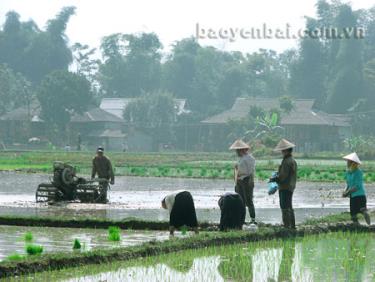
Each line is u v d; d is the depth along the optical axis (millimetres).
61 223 35438
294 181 33500
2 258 25844
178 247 27859
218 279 22938
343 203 50938
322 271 24266
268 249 28703
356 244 30266
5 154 144125
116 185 68438
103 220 35281
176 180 77375
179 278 22984
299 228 33219
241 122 195250
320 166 106062
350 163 35312
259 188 65688
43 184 48125
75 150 190750
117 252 26016
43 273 23328
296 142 196125
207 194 58156
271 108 197625
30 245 26984
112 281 22375
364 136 193750
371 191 63625
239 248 28812
